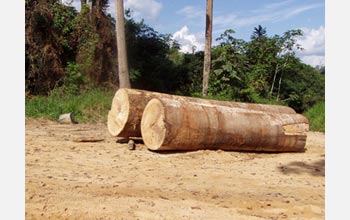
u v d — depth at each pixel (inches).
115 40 767.1
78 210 192.1
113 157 316.2
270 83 943.0
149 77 874.1
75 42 750.5
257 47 941.2
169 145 323.9
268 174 288.8
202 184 253.9
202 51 933.8
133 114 354.3
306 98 973.8
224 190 242.2
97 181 246.2
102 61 748.6
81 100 589.0
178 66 912.9
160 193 227.3
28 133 405.4
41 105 550.6
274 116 360.5
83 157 310.8
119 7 613.6
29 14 693.3
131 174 270.2
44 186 224.1
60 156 308.5
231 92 784.3
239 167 305.1
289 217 199.5
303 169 306.5
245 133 341.4
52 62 703.1
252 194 236.2
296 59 964.6
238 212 202.5
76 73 706.2
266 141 350.3
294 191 247.0
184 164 305.1
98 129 472.1
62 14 729.0
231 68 789.2
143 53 884.6
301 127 365.4
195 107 333.7
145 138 337.7
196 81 884.0
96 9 762.2
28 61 684.7
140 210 196.5
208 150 339.3
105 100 590.2
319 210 210.1
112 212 192.4
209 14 740.0
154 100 331.3
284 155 357.7
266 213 204.1
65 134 416.2
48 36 711.1
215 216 194.5
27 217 182.9
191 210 200.7
